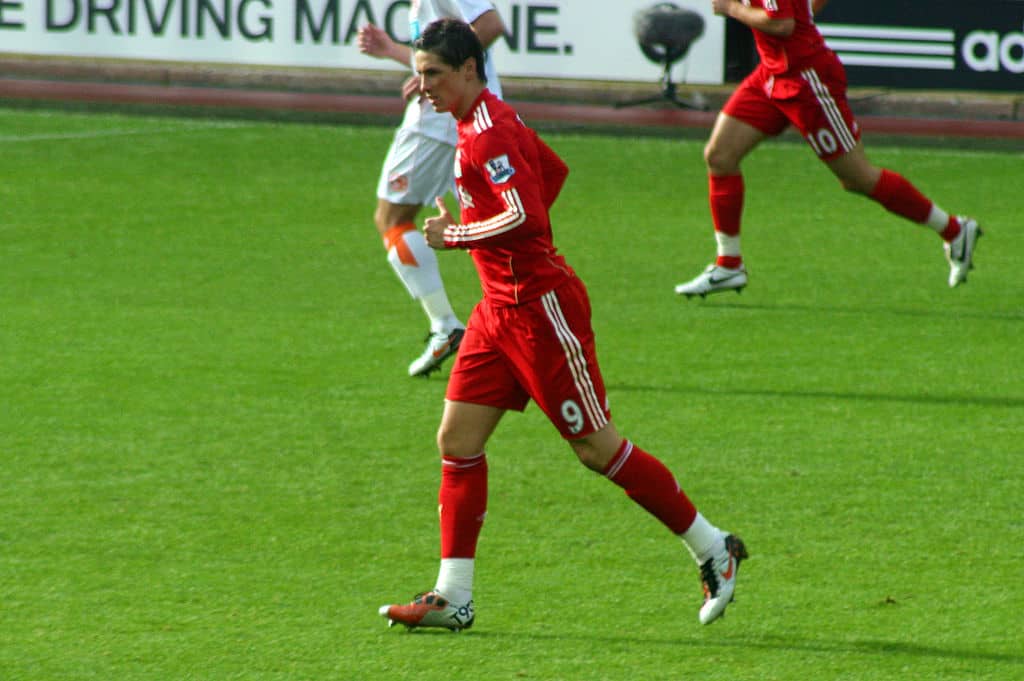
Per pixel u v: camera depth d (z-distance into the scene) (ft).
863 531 60.80
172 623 51.34
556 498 64.80
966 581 55.42
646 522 62.03
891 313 100.12
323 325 95.76
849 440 73.00
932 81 183.52
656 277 111.45
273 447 71.46
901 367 86.58
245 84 195.62
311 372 84.79
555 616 52.31
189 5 195.62
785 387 82.38
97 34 197.67
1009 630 50.90
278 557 57.77
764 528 61.11
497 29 83.82
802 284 108.99
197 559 57.41
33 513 62.18
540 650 49.37
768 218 134.62
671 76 188.34
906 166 163.02
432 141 83.56
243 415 76.48
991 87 183.42
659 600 53.83
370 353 89.15
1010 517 62.49
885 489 65.92
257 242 122.01
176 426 74.49
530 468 68.80
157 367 85.15
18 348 88.79
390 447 71.77
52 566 56.49
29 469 67.82
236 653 48.91
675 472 68.13
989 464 69.41
